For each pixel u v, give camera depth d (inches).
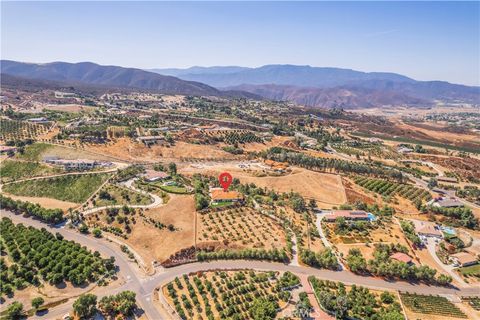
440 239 7155.5
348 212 7696.9
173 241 6333.7
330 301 4815.5
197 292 5068.9
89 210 7401.6
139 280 5344.5
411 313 4995.1
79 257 5570.9
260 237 6614.2
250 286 5191.9
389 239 6825.8
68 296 4938.5
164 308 4741.6
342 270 5885.8
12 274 5290.4
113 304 4709.6
